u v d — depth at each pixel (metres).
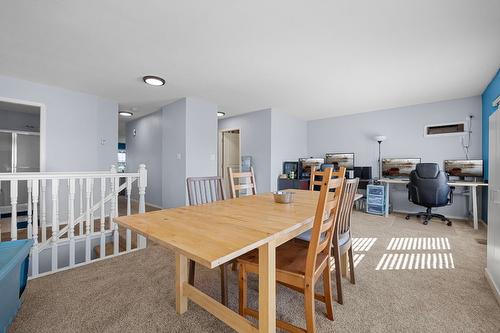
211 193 2.13
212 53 2.57
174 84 3.54
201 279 1.97
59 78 3.27
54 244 2.24
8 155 4.79
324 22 2.02
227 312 1.22
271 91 3.86
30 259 2.16
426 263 2.28
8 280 1.31
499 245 1.66
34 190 2.17
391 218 4.20
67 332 1.34
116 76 3.21
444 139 4.37
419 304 1.61
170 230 1.07
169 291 1.78
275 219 1.28
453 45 2.38
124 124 6.92
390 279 1.96
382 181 4.37
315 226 1.18
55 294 1.73
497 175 1.72
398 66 2.88
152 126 5.61
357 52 2.54
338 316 1.48
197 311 1.54
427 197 3.74
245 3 1.78
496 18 1.93
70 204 2.34
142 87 3.66
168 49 2.47
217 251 0.82
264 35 2.22
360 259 2.38
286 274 1.26
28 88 3.37
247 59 2.71
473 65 2.85
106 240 3.10
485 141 3.81
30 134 5.00
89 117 4.01
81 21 1.98
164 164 4.69
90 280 1.95
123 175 2.68
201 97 4.23
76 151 3.85
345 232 1.75
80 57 2.64
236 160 6.68
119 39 2.27
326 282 1.44
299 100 4.41
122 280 1.95
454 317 1.47
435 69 2.97
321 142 5.99
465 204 4.16
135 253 2.55
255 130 5.42
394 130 4.91
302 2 1.77
